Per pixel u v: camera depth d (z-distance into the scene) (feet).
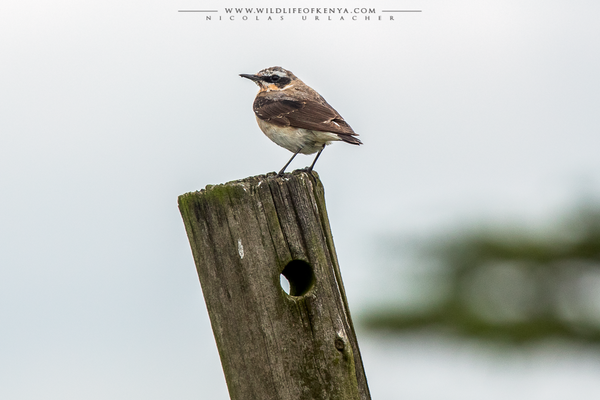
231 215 26.40
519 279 41.57
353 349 26.81
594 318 40.81
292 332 26.16
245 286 26.35
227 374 26.96
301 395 26.07
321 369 26.09
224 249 26.50
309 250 26.66
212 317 27.04
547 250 41.24
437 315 40.65
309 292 26.37
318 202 28.09
